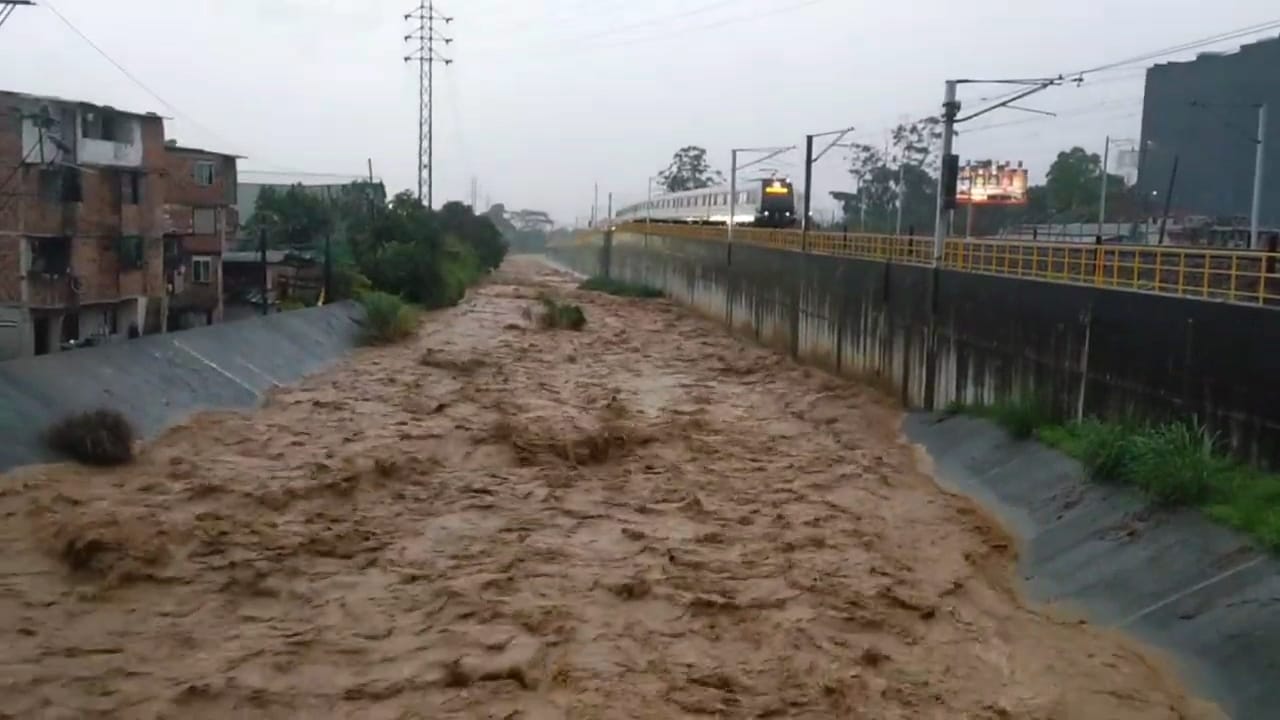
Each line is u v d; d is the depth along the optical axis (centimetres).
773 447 3147
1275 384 2052
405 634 1722
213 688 1509
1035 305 2989
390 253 7138
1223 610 1686
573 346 5559
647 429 3278
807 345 5119
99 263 4603
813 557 2144
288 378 3956
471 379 4238
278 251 6862
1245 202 7106
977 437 2988
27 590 1803
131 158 4791
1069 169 8569
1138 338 2505
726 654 1686
